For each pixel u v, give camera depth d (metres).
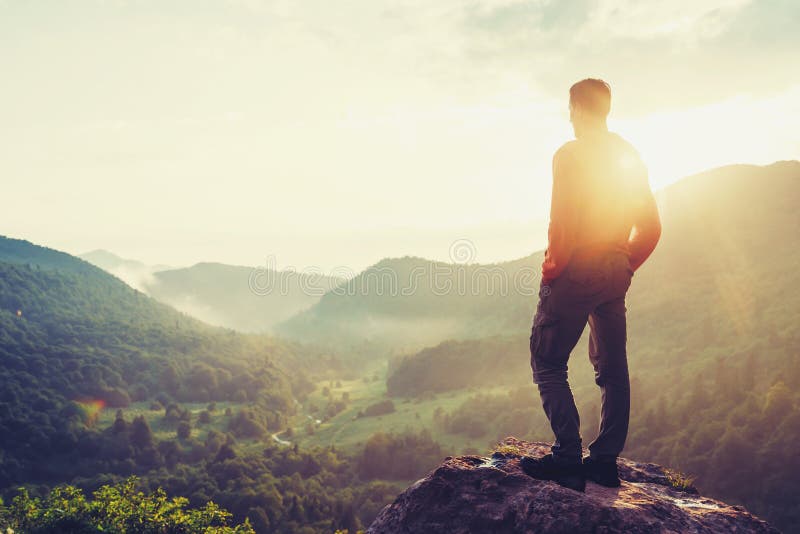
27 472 151.88
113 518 23.56
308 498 118.06
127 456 161.50
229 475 134.25
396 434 171.62
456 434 173.88
